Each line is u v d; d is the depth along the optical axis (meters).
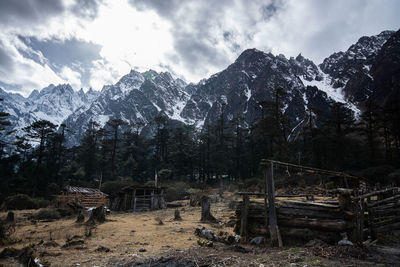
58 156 74.62
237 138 78.69
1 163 59.47
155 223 15.20
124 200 32.78
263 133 57.09
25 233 11.55
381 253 5.96
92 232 11.49
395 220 8.18
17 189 48.06
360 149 48.62
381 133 53.03
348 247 6.03
